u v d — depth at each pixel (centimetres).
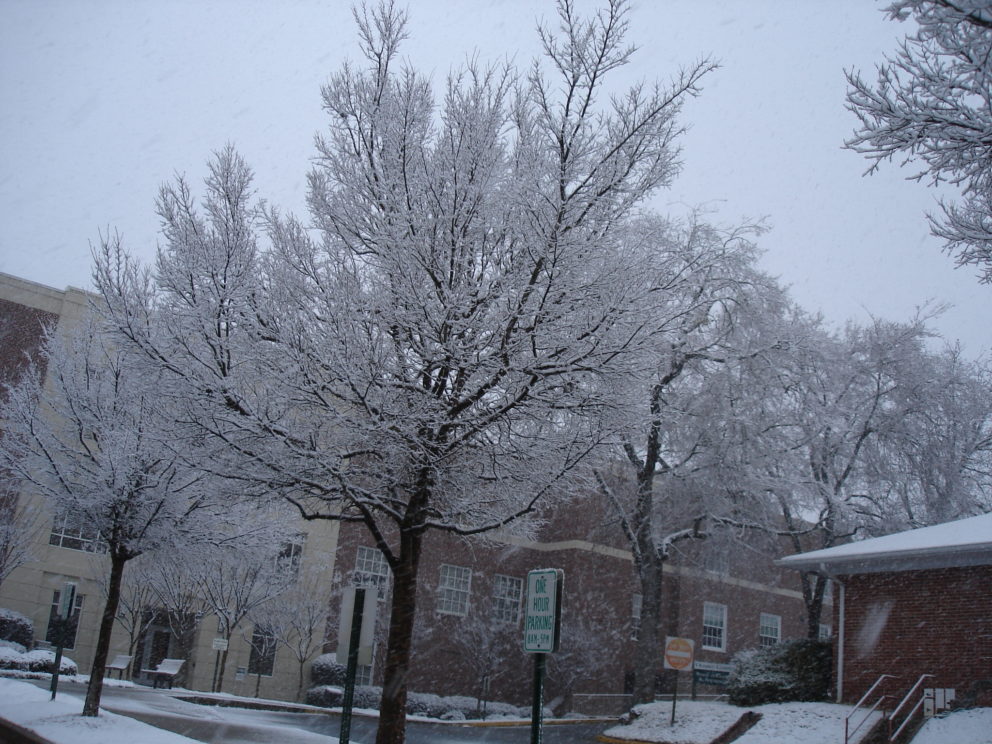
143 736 1098
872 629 1722
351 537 3048
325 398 929
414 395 924
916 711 1508
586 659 3048
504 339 902
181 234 965
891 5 653
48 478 1379
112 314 994
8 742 1095
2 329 2612
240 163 1018
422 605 3008
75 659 2686
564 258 881
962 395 2608
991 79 657
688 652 1889
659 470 2444
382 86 1018
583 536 3275
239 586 2508
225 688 2823
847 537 2656
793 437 2430
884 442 2498
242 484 959
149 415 1169
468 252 944
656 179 962
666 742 1756
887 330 2548
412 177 964
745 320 2291
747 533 2530
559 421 972
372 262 970
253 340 923
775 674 1883
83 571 2736
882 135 717
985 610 1551
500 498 1014
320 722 1988
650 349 931
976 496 2567
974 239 804
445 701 2839
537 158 960
